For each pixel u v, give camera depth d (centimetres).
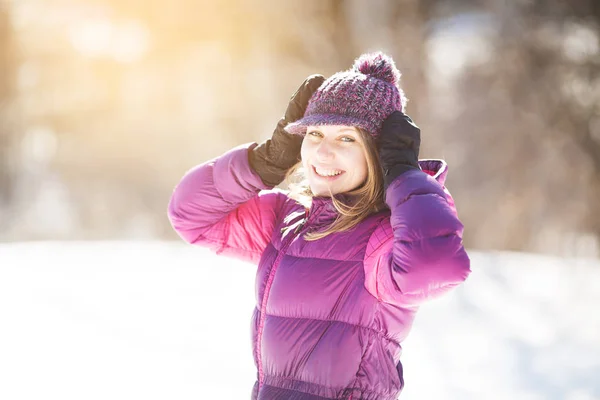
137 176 3130
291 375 231
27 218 2686
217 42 2891
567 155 2416
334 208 240
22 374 543
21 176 2850
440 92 2673
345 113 235
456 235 219
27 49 3042
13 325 698
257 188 268
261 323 242
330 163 238
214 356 615
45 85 3092
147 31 3050
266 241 276
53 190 2997
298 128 248
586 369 614
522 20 2528
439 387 561
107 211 3053
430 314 840
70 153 3102
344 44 2534
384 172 233
